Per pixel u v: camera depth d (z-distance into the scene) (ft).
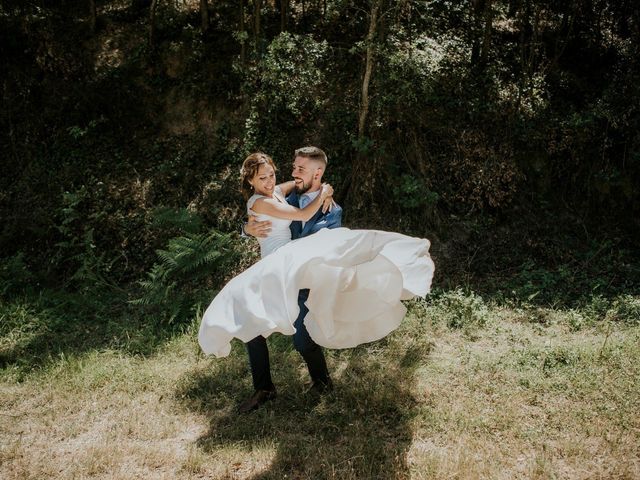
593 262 25.13
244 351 17.95
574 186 28.22
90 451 12.80
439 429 13.33
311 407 14.42
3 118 30.83
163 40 32.65
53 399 15.51
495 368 16.11
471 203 27.17
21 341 19.66
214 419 14.25
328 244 13.02
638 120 28.30
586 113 28.37
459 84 29.07
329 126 28.53
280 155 28.40
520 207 27.37
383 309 14.24
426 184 26.96
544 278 23.16
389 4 26.73
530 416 13.70
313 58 26.99
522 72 29.25
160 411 14.65
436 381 15.57
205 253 22.21
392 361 17.01
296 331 14.24
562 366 16.12
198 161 28.96
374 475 11.66
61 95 31.30
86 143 30.09
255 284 13.00
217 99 30.12
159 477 11.96
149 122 30.48
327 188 14.14
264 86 28.60
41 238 27.43
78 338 20.12
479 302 20.80
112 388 15.96
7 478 11.97
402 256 14.52
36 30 32.35
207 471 12.12
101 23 33.73
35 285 25.21
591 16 34.01
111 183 28.58
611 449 12.23
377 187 27.07
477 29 31.68
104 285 24.88
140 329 20.53
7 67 31.55
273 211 13.70
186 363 17.48
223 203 27.50
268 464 12.24
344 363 16.99
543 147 28.32
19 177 29.58
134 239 26.73
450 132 27.94
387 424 13.67
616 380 15.12
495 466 11.77
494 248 25.82
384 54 25.31
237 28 33.17
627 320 19.43
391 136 27.78
